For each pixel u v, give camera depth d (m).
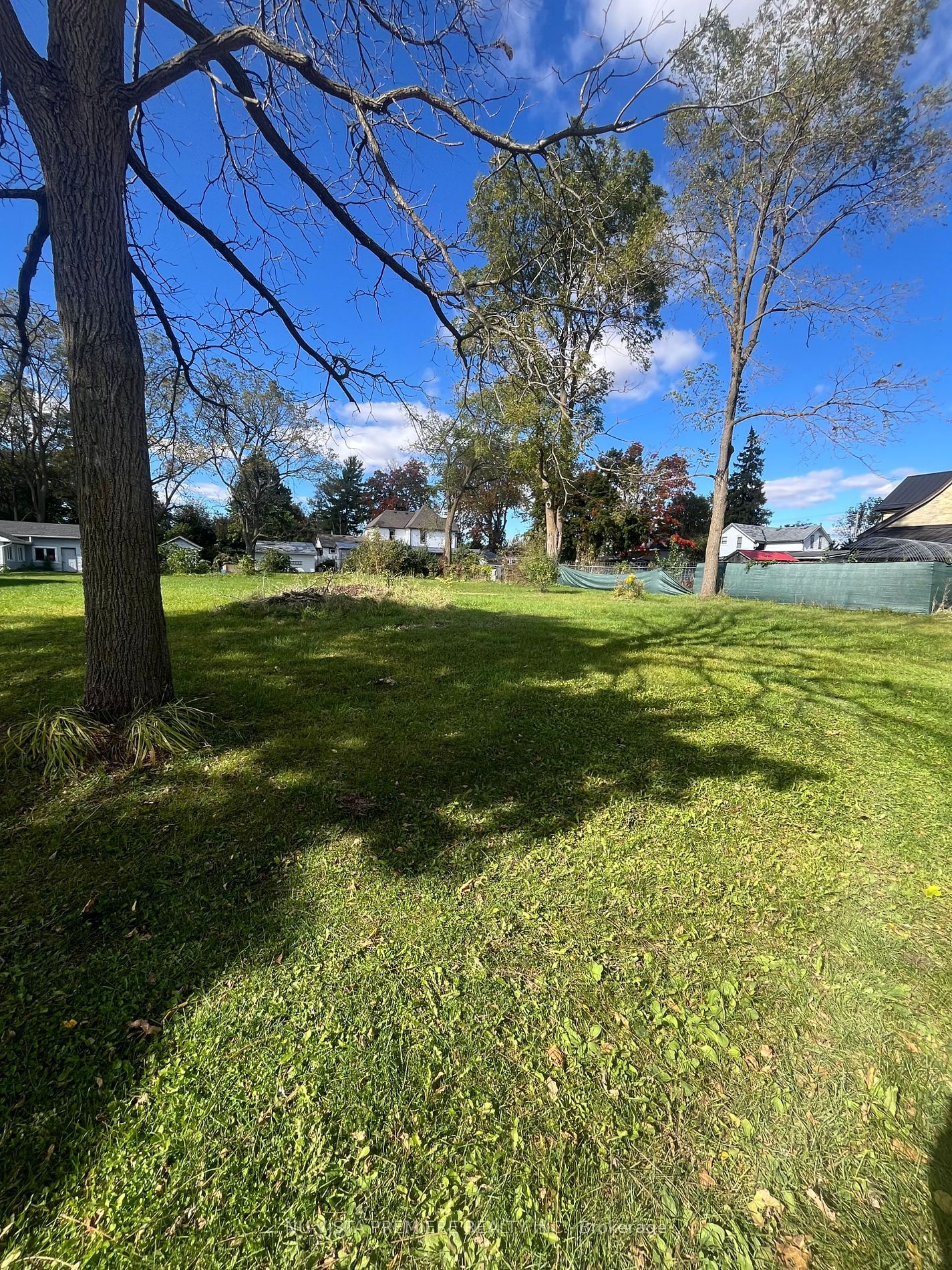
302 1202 1.22
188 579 19.08
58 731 3.32
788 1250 1.17
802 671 6.66
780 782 3.53
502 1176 1.29
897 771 3.74
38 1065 1.51
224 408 5.22
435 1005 1.75
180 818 2.84
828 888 2.44
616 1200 1.25
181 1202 1.22
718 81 10.12
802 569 15.03
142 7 3.97
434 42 3.40
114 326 3.19
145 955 1.92
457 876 2.44
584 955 2.00
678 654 7.58
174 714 3.65
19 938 1.99
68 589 14.38
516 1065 1.56
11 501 35.38
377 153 3.27
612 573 23.48
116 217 3.15
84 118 2.99
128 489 3.41
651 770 3.66
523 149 3.33
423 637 8.38
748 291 14.65
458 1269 1.12
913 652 7.93
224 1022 1.67
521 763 3.69
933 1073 1.57
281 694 5.07
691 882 2.46
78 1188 1.24
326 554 50.84
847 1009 1.79
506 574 25.97
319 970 1.88
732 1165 1.33
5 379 4.73
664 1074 1.55
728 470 16.12
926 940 2.12
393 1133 1.37
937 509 24.61
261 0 3.63
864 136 11.47
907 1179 1.30
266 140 3.68
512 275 3.67
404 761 3.64
